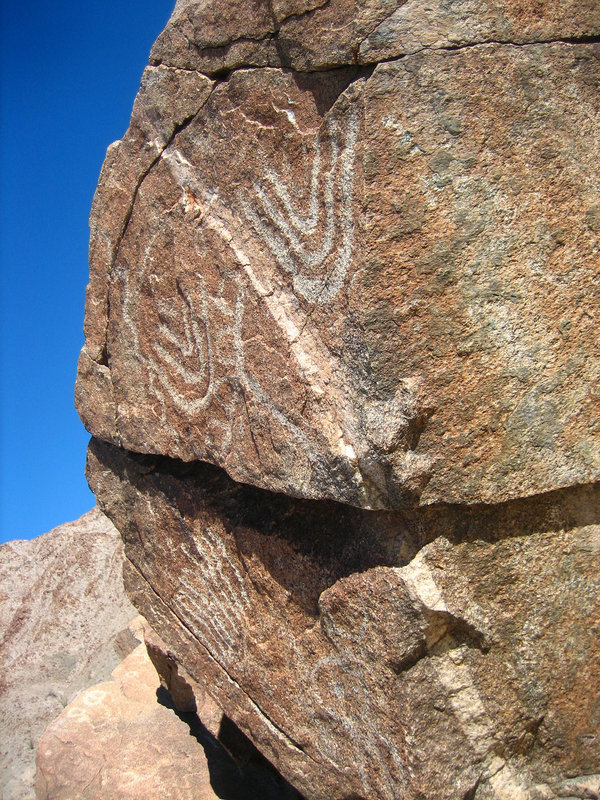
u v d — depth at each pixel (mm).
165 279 2307
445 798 1831
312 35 1757
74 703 3229
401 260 1693
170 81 2178
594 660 1979
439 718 1845
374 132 1659
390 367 1720
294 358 1884
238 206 2029
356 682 1942
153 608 2803
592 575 1953
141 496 2707
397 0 1662
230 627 2400
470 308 1729
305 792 2193
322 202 1800
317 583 2018
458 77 1672
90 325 2688
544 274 1777
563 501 1914
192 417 2312
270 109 1890
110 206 2471
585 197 1795
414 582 1779
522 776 1946
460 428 1750
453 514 1824
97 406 2738
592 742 2002
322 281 1830
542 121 1741
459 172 1692
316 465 1865
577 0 1752
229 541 2332
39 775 2945
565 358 1812
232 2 1947
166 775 2748
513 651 1901
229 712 2475
